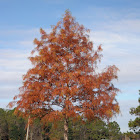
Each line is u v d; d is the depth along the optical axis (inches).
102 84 596.4
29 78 614.9
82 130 2691.9
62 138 2070.6
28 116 613.0
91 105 582.2
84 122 645.3
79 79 586.9
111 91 602.9
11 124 2677.2
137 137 829.8
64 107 612.7
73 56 626.5
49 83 608.4
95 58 633.6
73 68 626.8
